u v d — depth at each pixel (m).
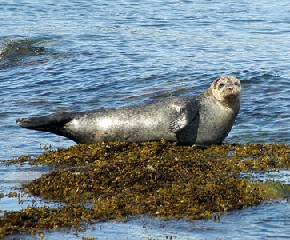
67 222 35.56
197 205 37.34
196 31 110.69
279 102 65.25
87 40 102.00
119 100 69.19
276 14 131.00
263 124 58.88
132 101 68.62
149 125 50.62
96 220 35.91
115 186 40.66
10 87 77.31
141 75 77.81
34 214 36.38
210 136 51.16
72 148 50.31
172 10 139.12
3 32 110.44
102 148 49.00
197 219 35.94
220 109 51.19
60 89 74.88
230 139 54.41
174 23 120.12
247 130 57.09
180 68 80.56
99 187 40.53
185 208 37.03
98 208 37.12
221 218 36.06
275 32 109.19
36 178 44.09
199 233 34.09
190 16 129.62
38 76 81.44
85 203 38.66
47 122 51.19
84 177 41.56
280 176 42.50
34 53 94.31
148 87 73.12
